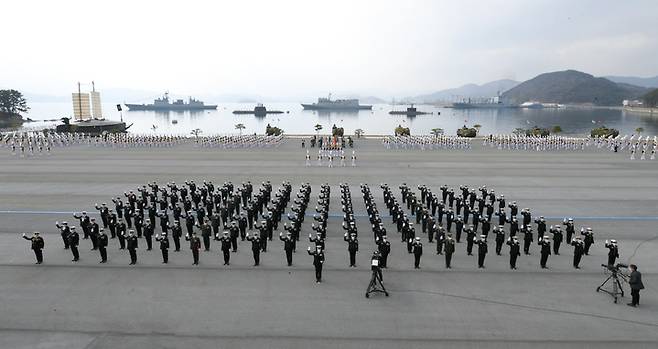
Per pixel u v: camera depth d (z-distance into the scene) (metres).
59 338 14.73
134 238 21.38
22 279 19.47
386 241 21.38
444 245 22.61
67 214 30.83
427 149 69.81
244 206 30.39
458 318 16.12
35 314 16.33
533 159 58.66
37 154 62.72
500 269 20.89
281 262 21.59
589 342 14.59
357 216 30.16
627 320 16.00
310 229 26.97
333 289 18.55
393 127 191.75
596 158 59.69
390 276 19.97
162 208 29.97
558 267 21.16
